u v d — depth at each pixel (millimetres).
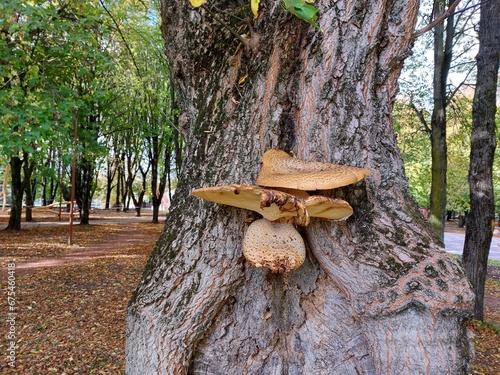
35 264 9430
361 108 2117
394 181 2107
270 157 2031
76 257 10656
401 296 1802
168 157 24109
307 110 2129
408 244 1914
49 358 4527
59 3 9578
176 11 2680
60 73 11289
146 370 2072
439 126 7324
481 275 6434
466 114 10039
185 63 2666
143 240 14961
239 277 2109
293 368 2189
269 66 2189
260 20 2332
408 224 1986
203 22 2512
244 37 2369
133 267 9453
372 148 2100
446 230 28891
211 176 2176
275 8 2232
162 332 2055
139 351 2107
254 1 1798
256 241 1938
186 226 2174
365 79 2146
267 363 2201
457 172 16047
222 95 2365
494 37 6125
